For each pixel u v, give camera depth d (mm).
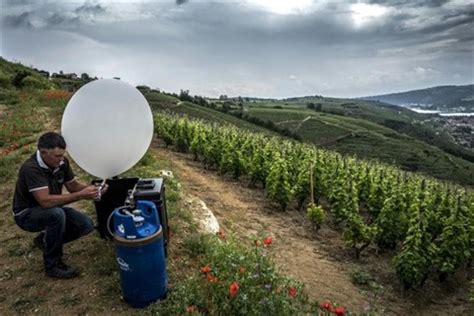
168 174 8961
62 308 3979
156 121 22109
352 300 6457
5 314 3898
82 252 5000
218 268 4504
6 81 28531
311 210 9633
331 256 8477
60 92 24703
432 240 9219
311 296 6172
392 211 9094
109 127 4113
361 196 11672
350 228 8367
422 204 9492
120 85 4309
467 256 8086
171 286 4371
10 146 10961
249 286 3992
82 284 4367
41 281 4430
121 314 3875
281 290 4395
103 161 4301
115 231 3846
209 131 17953
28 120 15070
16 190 4270
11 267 4730
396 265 7391
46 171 4223
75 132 4164
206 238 5613
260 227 9336
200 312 3920
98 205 5008
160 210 4555
